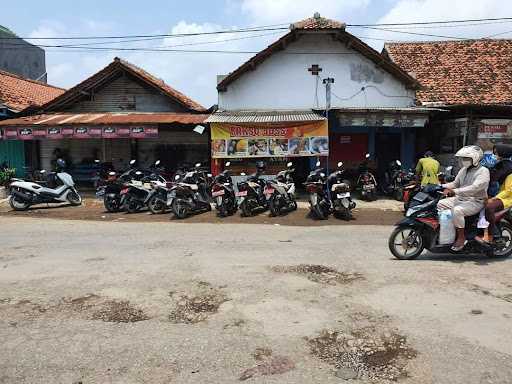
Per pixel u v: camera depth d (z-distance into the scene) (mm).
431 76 17250
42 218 11602
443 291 5324
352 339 4145
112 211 12461
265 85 15469
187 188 11461
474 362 3709
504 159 7000
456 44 19281
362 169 14617
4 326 4539
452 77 17094
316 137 13531
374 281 5719
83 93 16703
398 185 14000
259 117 14211
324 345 4047
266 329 4367
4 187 15602
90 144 17516
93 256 7191
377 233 9102
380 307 4855
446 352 3883
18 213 12438
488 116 15227
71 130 14406
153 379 3525
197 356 3867
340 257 6957
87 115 16047
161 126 15898
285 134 13594
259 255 7129
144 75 16516
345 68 15453
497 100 15461
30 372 3660
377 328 4359
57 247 7910
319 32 14883
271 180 12312
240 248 7664
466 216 6578
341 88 15492
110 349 4020
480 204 6516
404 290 5367
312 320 4559
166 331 4359
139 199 12320
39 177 14508
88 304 5082
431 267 6352
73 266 6594
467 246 6703
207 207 12445
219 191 11438
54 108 16938
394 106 15523
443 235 6574
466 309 4785
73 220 11250
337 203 10867
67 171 17266
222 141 13680
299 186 16125
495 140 14703
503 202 6676
